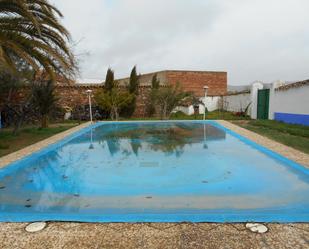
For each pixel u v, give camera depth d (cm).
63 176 539
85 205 387
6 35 604
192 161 645
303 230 280
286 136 883
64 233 279
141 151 764
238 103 1897
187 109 1912
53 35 696
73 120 1534
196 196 421
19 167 563
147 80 2678
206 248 251
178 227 289
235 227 288
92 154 735
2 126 1217
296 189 447
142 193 438
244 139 852
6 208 378
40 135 972
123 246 255
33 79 998
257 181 491
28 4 636
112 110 1567
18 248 254
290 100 1270
